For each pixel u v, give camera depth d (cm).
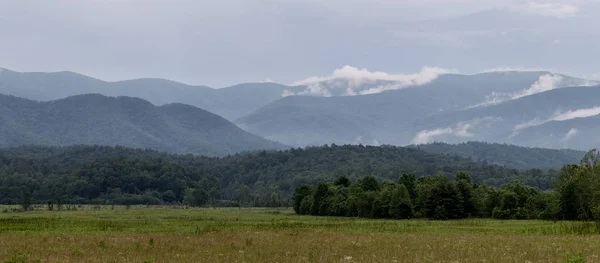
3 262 3512
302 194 16750
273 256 3775
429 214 12381
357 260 3556
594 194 7775
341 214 14775
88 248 4441
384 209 13000
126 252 4066
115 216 11862
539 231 7044
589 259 3622
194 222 9369
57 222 8925
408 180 15438
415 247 4466
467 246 4566
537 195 12588
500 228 7988
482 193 13862
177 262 3459
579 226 7512
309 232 6681
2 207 19312
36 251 4212
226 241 5075
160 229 7312
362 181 16312
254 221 10069
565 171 10806
